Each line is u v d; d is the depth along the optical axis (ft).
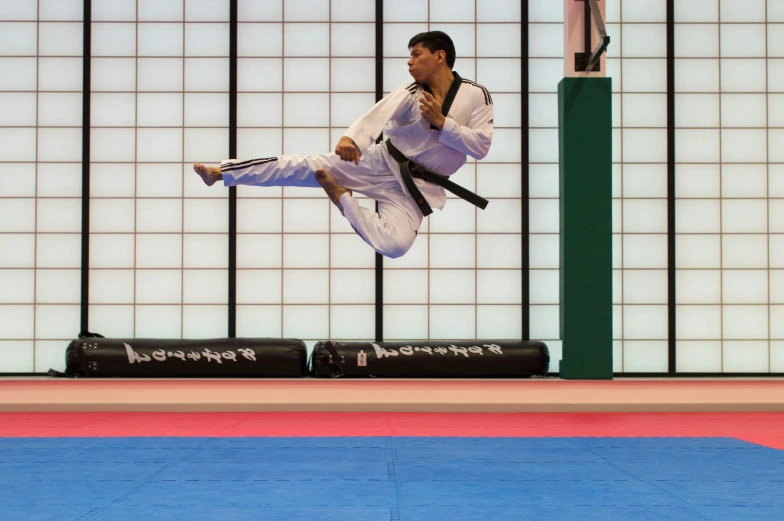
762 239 36.17
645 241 35.91
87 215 35.45
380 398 27.04
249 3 36.01
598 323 33.22
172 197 35.86
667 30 35.86
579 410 26.30
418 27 36.01
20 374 35.22
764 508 13.64
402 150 13.80
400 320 35.86
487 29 35.94
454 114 13.70
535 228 35.91
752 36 36.19
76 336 35.55
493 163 35.86
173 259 35.81
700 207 36.06
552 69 35.91
